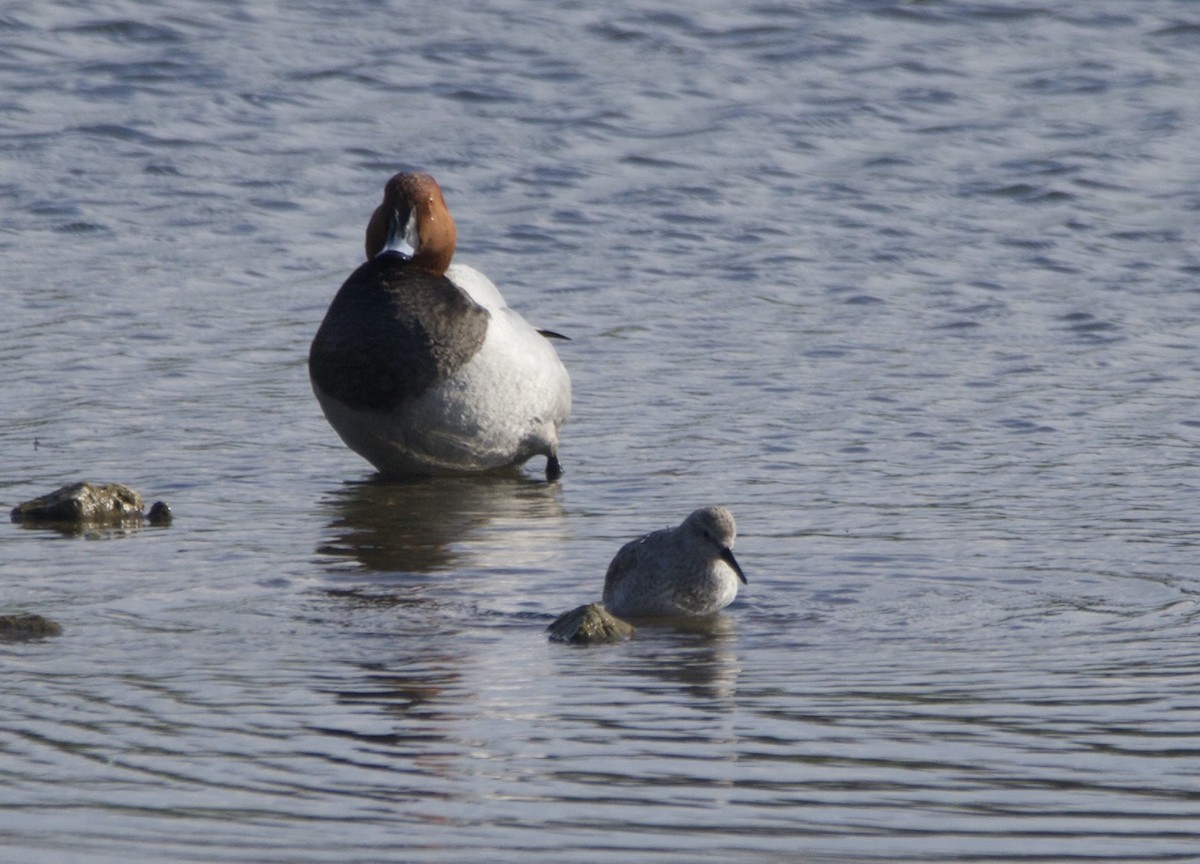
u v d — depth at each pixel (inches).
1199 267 901.2
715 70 1240.2
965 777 320.2
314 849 285.6
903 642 414.6
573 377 728.3
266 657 398.3
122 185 1006.4
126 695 367.6
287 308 825.5
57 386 703.7
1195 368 741.3
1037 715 356.2
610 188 1017.5
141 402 687.7
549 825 296.8
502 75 1217.4
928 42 1310.3
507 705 363.6
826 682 382.0
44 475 592.4
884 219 972.6
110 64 1210.6
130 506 551.8
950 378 724.0
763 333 791.1
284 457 631.8
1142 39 1327.5
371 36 1291.8
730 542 436.1
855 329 797.2
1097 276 886.4
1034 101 1194.0
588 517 554.3
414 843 288.8
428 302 614.9
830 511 548.4
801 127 1130.0
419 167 1047.6
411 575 481.4
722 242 933.2
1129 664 394.0
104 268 877.8
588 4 1374.3
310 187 1015.0
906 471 598.9
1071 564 487.5
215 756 329.4
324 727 347.9
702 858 283.7
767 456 621.9
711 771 323.3
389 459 619.5
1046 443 635.5
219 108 1138.0
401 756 331.0
